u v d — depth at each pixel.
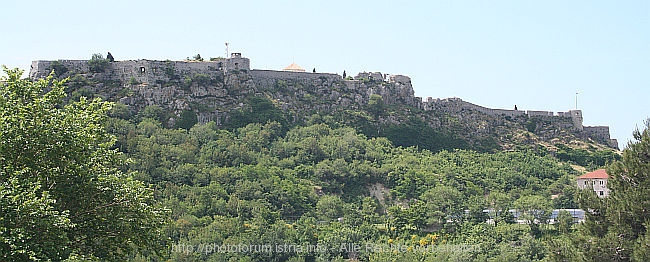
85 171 135.12
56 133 132.25
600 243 162.38
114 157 146.50
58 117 136.12
